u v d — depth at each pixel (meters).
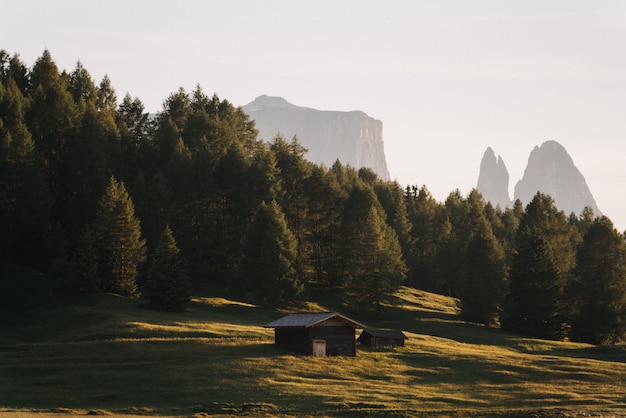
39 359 81.12
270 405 66.12
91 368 78.19
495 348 110.69
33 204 139.00
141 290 134.75
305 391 71.88
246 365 80.50
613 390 77.19
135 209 148.38
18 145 141.38
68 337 95.56
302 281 139.62
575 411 65.62
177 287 117.25
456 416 63.72
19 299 121.06
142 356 83.12
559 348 115.75
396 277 138.00
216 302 127.62
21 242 136.75
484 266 141.38
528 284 132.50
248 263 133.25
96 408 65.56
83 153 156.00
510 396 73.75
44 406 65.56
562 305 133.50
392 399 70.25
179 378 75.12
